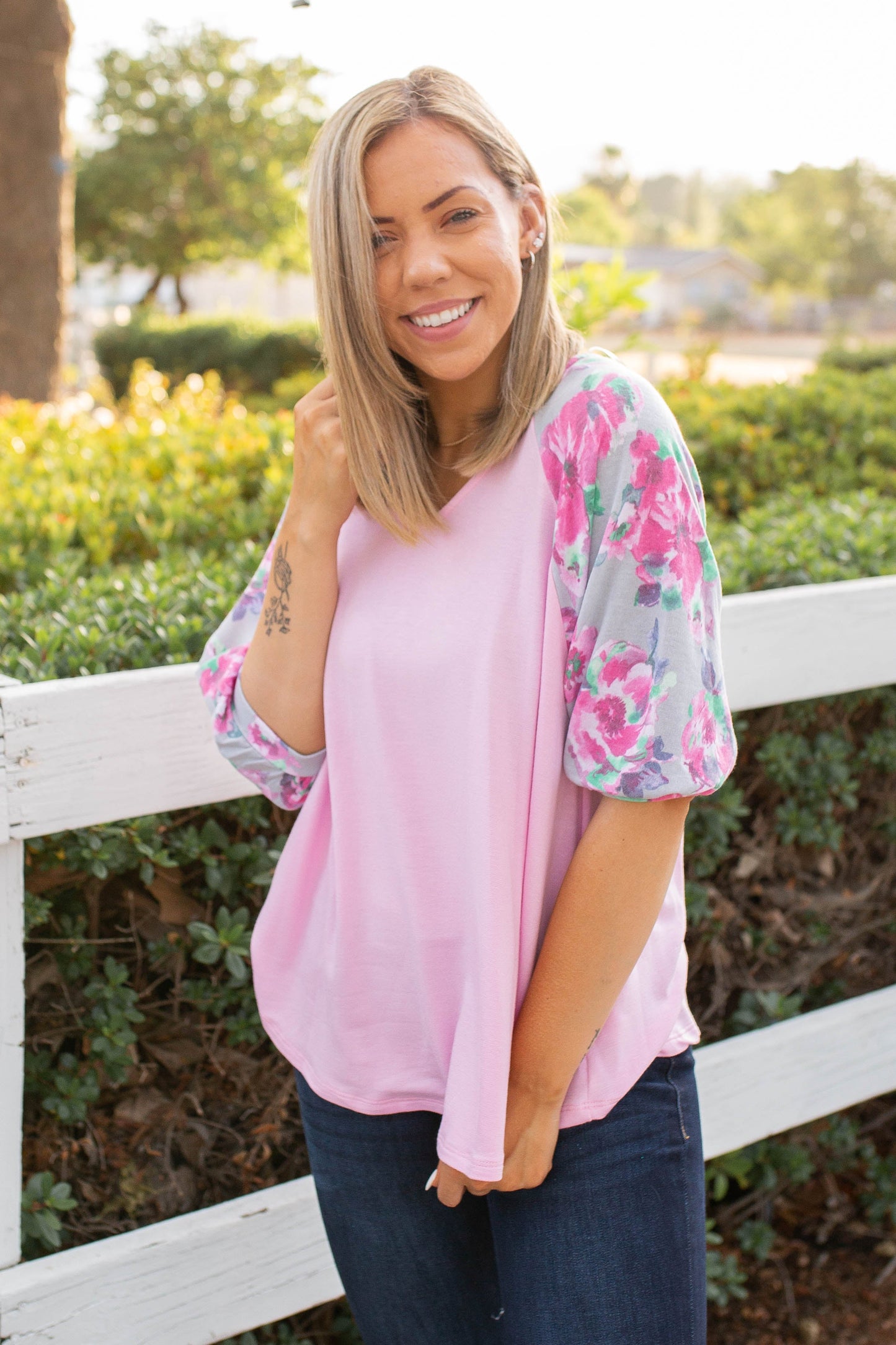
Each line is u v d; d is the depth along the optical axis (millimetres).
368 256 1248
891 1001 2221
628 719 1179
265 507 3234
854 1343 2248
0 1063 1527
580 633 1211
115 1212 1814
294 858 1484
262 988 1525
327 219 1257
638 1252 1266
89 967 1777
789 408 4285
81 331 25875
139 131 27109
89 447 3791
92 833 1677
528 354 1284
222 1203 1736
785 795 2232
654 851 1198
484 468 1290
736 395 4551
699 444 4027
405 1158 1402
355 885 1389
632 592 1180
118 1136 1832
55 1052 1773
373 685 1327
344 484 1372
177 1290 1669
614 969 1214
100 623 1963
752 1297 2369
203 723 1602
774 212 70938
